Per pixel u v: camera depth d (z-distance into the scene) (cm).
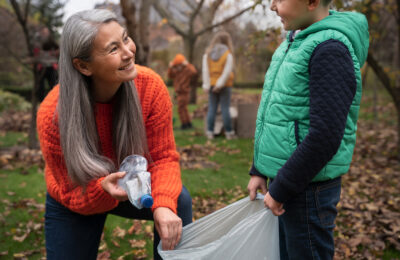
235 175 431
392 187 397
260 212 145
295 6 141
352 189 381
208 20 1117
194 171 446
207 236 152
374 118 862
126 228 298
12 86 1480
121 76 134
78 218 163
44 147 151
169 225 138
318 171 133
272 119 149
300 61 140
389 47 816
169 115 167
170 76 741
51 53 564
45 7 719
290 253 156
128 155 158
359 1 346
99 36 128
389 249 263
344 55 132
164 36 2173
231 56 595
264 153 153
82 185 145
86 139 144
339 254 254
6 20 1063
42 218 315
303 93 141
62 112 138
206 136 660
